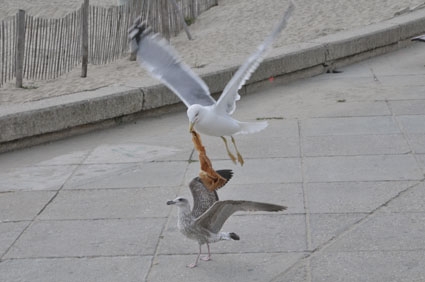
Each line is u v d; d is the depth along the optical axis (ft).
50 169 35.42
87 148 38.52
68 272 24.80
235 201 22.67
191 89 24.86
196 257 25.41
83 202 31.01
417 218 27.40
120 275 24.38
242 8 76.23
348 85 48.70
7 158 37.42
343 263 24.29
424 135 37.11
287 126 40.24
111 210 29.94
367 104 43.62
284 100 45.91
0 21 79.87
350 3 72.84
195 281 23.62
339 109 42.93
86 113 40.78
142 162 35.76
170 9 67.62
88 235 27.68
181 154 36.68
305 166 33.81
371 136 37.52
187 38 66.44
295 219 28.04
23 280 24.38
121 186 32.60
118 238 27.27
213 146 37.63
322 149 36.04
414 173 31.96
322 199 29.76
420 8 67.82
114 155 37.04
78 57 58.03
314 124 40.29
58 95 44.80
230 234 24.43
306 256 24.99
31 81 54.03
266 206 22.76
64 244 27.02
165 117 43.88
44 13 83.41
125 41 61.11
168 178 33.30
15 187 33.12
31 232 28.25
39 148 38.91
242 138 38.65
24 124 38.45
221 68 46.70
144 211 29.66
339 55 53.42
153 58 24.89
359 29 57.88
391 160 33.83
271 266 24.40
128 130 41.50
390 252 24.84
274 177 32.63
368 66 53.93
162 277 24.04
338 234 26.53
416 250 24.84
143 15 62.90
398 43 59.06
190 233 23.91
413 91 45.80
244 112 43.60
